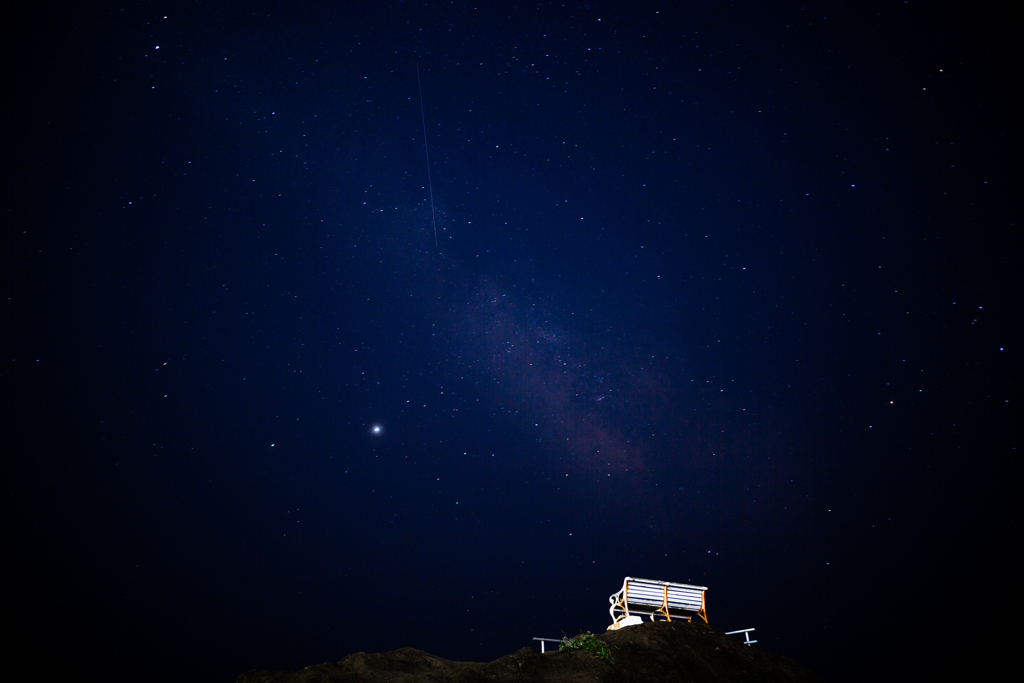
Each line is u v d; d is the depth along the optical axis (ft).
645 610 37.09
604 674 27.81
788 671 31.89
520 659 28.12
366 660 27.22
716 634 34.04
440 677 26.07
